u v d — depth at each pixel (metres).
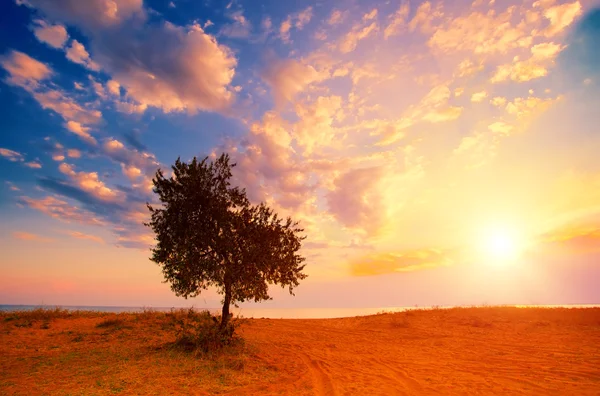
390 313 31.67
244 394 9.18
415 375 11.00
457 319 25.61
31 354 13.78
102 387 9.41
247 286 15.38
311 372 11.76
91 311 26.84
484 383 9.76
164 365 11.98
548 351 14.10
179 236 14.93
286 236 16.67
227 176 16.19
